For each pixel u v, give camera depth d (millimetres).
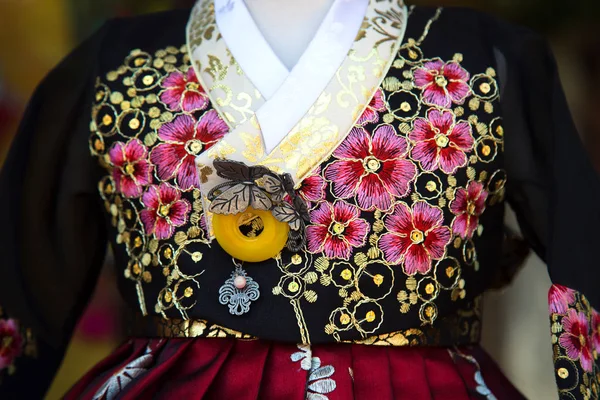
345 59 710
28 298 818
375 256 689
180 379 697
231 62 725
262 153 690
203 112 720
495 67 748
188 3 1302
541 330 991
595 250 738
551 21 1271
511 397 771
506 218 816
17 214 814
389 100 708
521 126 756
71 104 809
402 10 761
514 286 964
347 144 693
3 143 1368
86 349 1314
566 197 735
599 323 735
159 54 762
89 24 1376
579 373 706
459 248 715
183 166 712
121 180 741
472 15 782
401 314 696
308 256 683
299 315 680
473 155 717
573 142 752
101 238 826
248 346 696
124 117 744
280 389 677
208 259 696
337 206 687
